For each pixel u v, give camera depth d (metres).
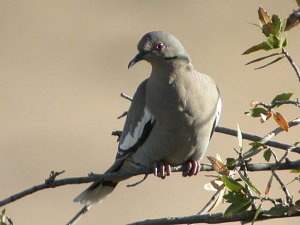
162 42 11.65
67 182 9.13
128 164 12.45
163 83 11.61
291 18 8.88
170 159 11.91
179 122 11.55
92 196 12.65
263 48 8.77
